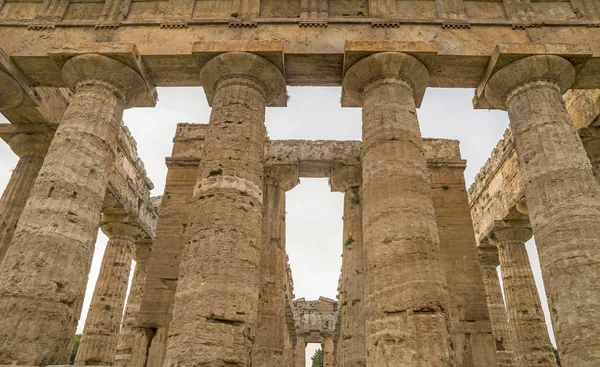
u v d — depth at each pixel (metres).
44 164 11.01
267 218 18.00
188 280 9.63
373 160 11.09
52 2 14.04
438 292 9.21
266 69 12.41
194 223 10.43
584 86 13.09
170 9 13.77
